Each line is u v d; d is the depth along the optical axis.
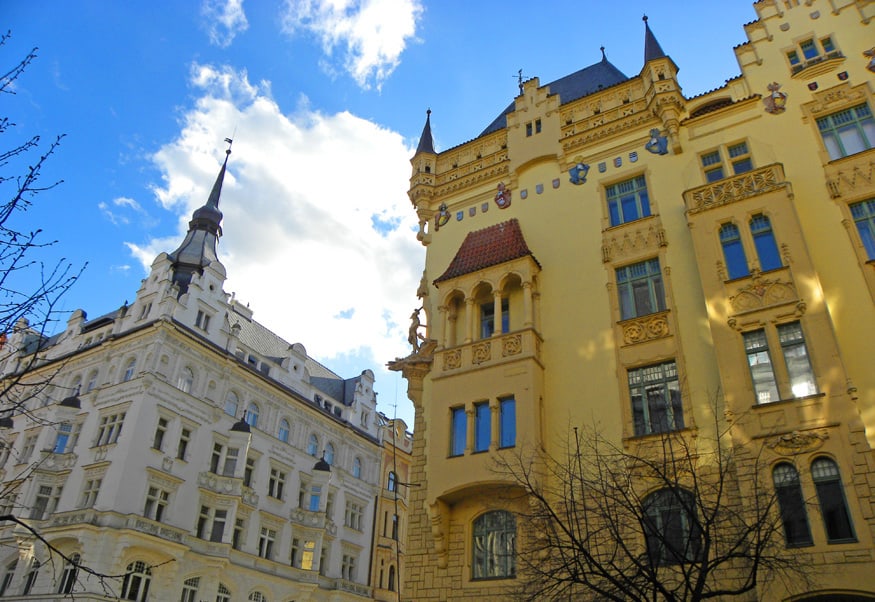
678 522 17.30
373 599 55.44
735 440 17.03
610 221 23.69
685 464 17.05
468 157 29.20
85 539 36.38
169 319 45.03
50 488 41.66
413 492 22.33
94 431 42.66
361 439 60.66
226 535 43.72
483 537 20.27
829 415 16.16
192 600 40.91
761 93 23.06
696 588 12.60
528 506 19.25
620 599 13.26
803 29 23.62
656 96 24.23
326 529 52.78
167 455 42.22
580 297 22.56
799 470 15.88
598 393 20.52
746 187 20.42
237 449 46.97
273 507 49.38
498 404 21.28
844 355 17.23
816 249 19.17
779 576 14.93
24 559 38.44
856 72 21.72
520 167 26.89
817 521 15.20
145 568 38.50
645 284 21.83
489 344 22.45
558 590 15.52
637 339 20.69
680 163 23.25
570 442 20.05
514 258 23.50
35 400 48.19
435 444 21.72
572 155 25.95
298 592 48.94
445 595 19.80
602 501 17.38
